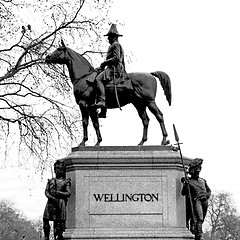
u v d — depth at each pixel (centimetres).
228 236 9562
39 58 2677
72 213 2061
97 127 2156
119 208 2056
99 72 2145
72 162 2070
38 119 2719
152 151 2078
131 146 2086
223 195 9412
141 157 2062
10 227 9819
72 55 2166
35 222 10800
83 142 2119
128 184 2066
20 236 9875
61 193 2008
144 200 2059
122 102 2150
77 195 2058
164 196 2062
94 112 2150
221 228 9425
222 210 9419
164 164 2070
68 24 2736
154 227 2044
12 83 2716
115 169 2072
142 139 2144
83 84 2134
